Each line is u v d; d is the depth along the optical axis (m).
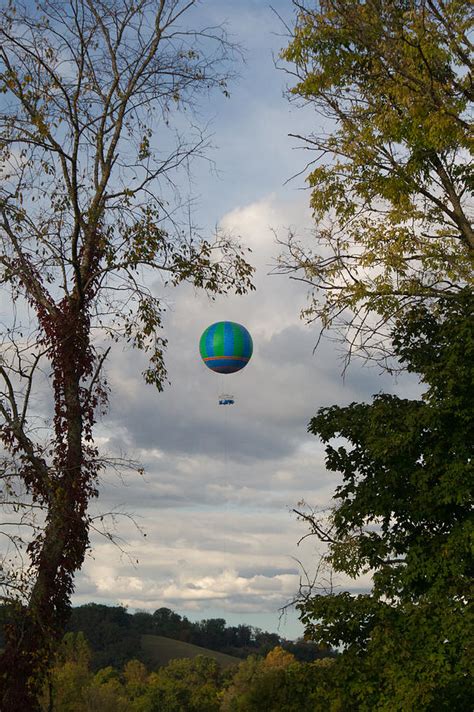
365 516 19.78
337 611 18.81
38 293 18.72
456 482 17.91
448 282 20.09
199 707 101.56
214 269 19.22
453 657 17.11
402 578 18.11
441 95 19.08
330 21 19.70
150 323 19.09
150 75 19.42
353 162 20.48
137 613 191.62
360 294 19.47
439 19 19.17
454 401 17.92
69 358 18.36
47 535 17.28
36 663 17.03
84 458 18.11
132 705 96.56
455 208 20.70
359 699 17.92
